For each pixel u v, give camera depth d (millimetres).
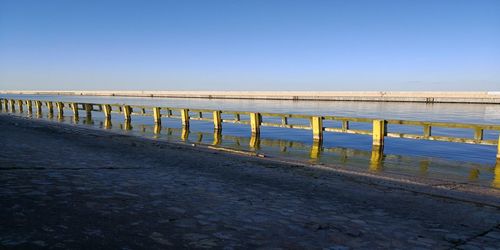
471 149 19438
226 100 119062
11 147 12555
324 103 94000
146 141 17016
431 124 15883
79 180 7883
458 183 10281
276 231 5309
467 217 6547
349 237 5223
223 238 4879
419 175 11914
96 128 25469
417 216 6520
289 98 122500
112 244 4379
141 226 5137
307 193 7973
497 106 80250
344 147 19141
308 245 4812
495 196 8523
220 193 7523
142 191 7266
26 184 7125
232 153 14305
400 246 4984
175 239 4727
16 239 4316
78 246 4242
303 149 18031
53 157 10930
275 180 9297
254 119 22188
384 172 11992
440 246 5047
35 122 26719
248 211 6281
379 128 17094
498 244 5219
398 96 104438
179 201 6660
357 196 7875
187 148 14969
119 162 10891
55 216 5289
